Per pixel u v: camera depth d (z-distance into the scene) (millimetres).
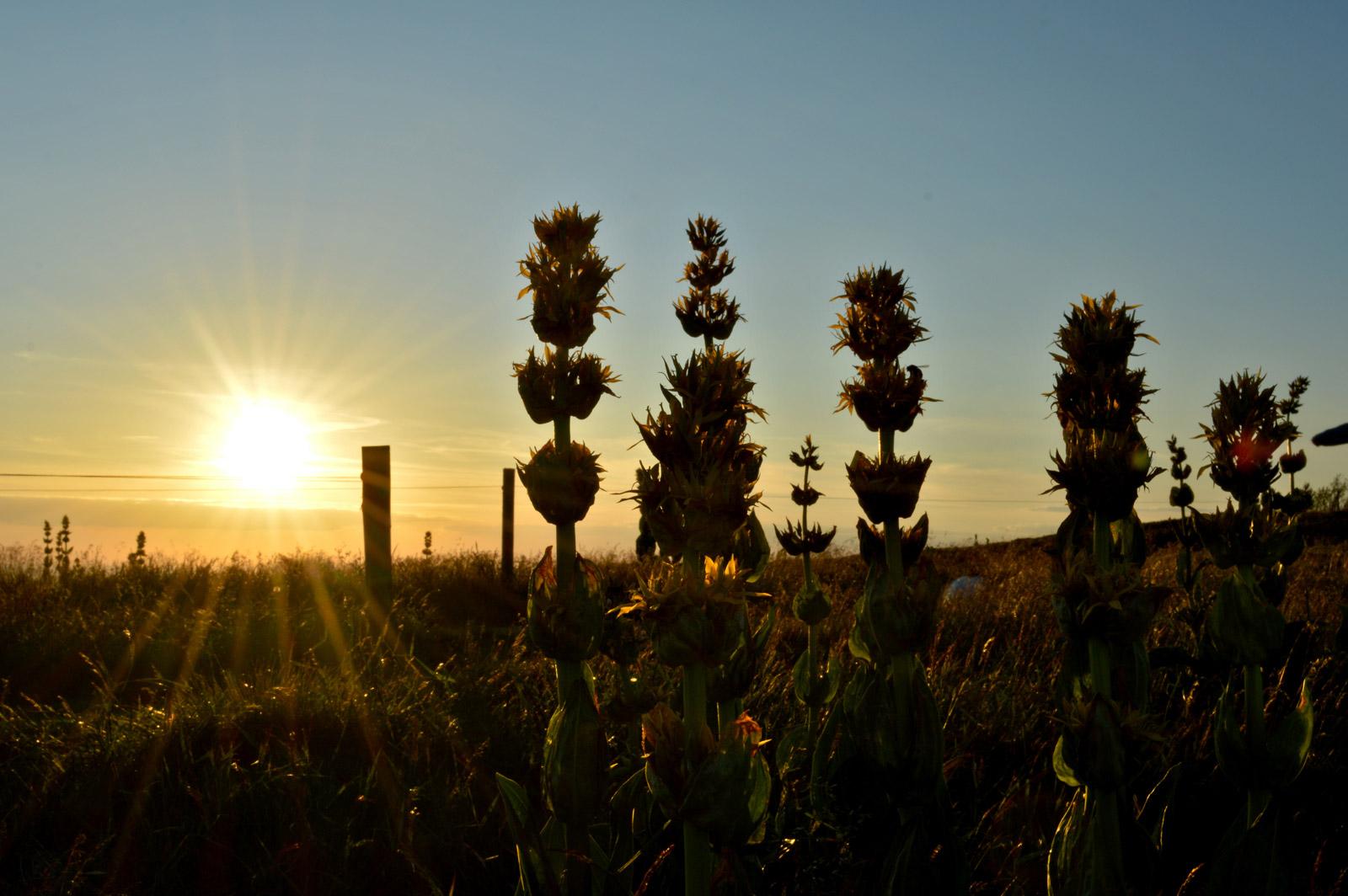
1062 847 2273
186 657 6969
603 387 2350
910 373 2557
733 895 1848
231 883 3391
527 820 2469
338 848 3541
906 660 2553
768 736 4195
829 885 2592
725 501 1748
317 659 6484
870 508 2521
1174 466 5930
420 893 3291
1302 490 5195
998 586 9055
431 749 4492
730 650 1797
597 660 4859
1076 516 2916
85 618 8031
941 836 2504
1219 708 2447
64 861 3363
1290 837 2801
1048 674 5188
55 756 4199
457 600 10672
